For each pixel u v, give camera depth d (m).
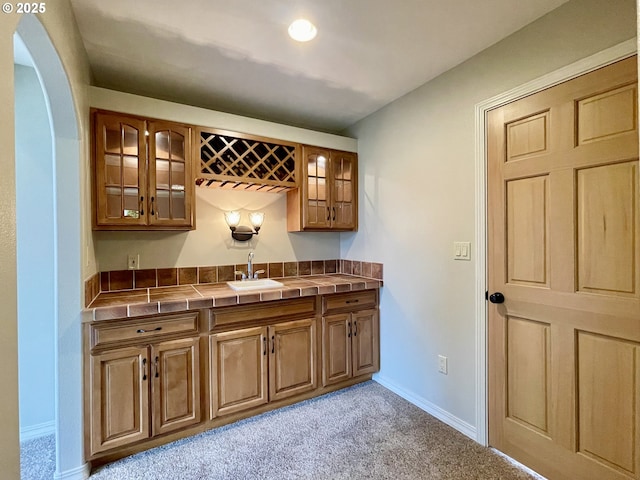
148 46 1.83
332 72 2.14
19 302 1.99
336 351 2.56
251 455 1.83
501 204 1.81
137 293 2.19
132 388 1.79
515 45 1.73
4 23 0.74
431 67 2.09
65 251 1.63
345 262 3.22
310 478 1.65
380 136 2.74
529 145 1.68
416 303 2.38
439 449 1.87
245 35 1.74
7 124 0.74
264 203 2.91
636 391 1.33
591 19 1.43
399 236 2.54
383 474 1.67
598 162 1.42
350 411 2.30
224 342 2.09
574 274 1.51
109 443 1.72
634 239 1.33
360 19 1.62
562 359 1.56
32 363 2.02
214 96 2.49
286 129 2.65
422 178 2.32
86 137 1.81
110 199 1.98
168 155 2.17
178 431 1.95
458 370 2.06
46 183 2.05
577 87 1.48
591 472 1.45
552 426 1.59
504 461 1.76
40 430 2.04
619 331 1.37
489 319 1.88
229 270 2.73
